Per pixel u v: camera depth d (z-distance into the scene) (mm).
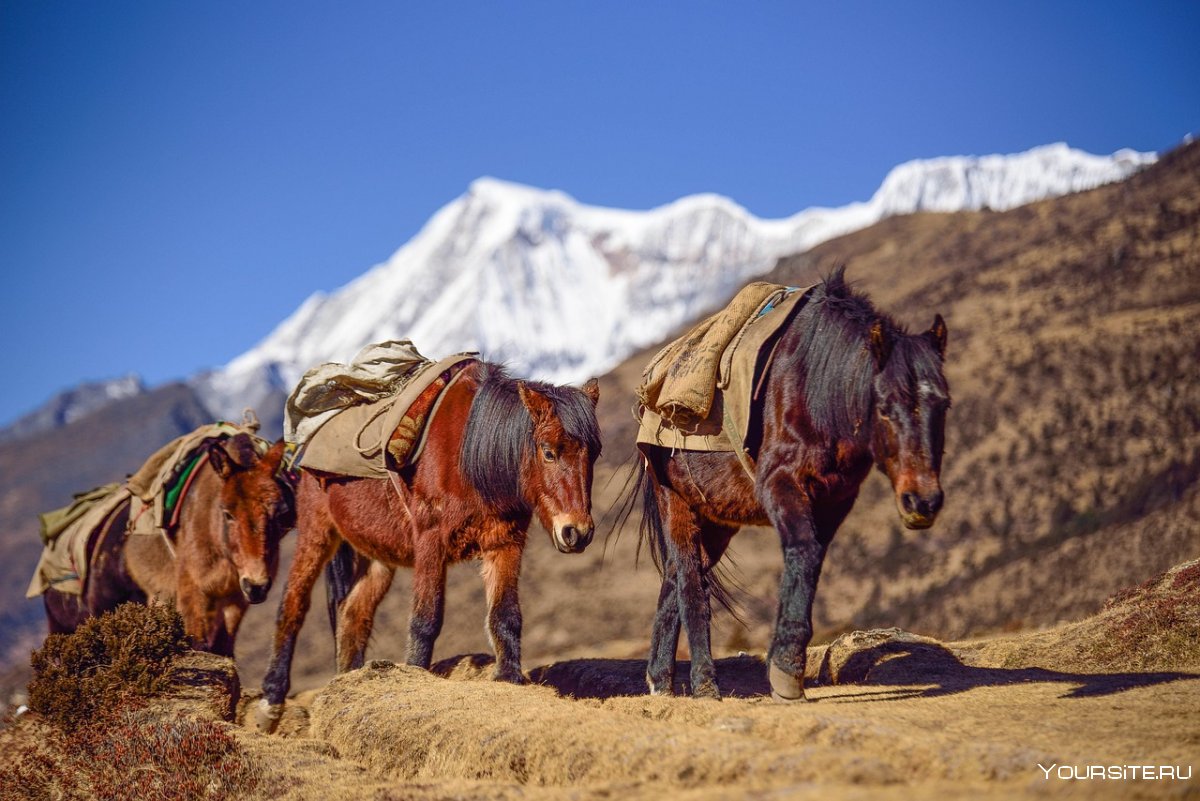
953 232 196875
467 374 10609
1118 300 126750
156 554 13062
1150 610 10359
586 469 9422
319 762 8586
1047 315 131125
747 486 8547
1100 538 72562
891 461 7508
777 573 85562
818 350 7984
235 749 8703
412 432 10359
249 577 11617
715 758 6035
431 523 10148
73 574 13945
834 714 6645
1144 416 99312
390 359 11297
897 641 10859
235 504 11742
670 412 8703
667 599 9320
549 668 11812
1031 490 95000
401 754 8219
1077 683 8352
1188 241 133250
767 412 8180
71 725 10234
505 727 7566
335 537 11664
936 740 5996
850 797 4949
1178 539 63906
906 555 93000
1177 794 4914
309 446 11273
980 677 9297
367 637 12195
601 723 7070
